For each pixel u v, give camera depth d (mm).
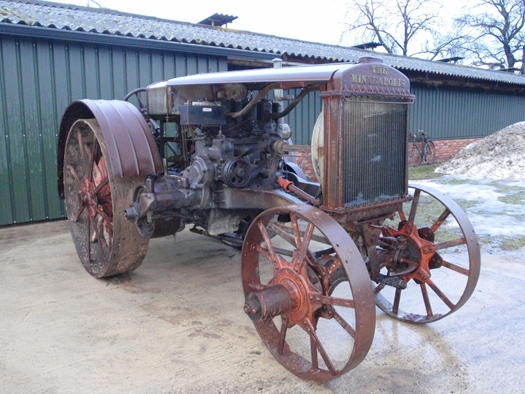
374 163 2818
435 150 13508
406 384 2582
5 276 4156
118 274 4098
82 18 6895
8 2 7066
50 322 3270
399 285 3029
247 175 3377
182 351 2906
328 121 2625
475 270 2971
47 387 2516
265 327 2908
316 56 8469
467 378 2641
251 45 7863
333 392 2506
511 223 6156
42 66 5934
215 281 4102
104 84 6391
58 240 5332
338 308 3600
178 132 4355
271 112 3713
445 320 3354
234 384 2564
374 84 2732
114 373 2658
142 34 6426
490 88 14891
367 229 2895
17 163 5938
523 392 2506
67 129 4527
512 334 3143
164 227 3650
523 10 29203
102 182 3875
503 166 11141
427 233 3285
